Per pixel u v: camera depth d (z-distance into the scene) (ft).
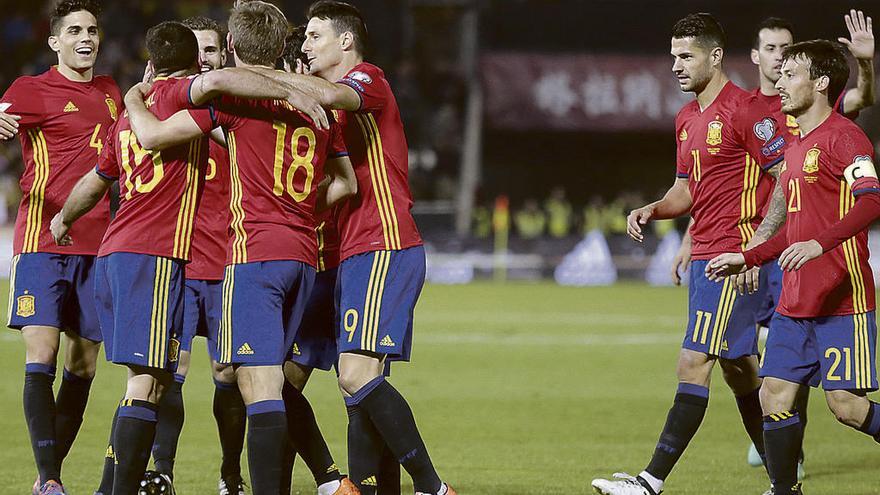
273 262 60.85
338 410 111.86
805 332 67.15
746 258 66.03
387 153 64.44
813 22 330.13
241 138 60.95
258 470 60.18
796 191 66.85
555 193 340.18
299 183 61.77
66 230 66.49
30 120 72.33
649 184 366.63
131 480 61.87
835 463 89.35
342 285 65.26
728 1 336.70
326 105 61.11
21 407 111.96
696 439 99.04
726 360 76.95
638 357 157.48
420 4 349.61
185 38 64.03
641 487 70.95
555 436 99.55
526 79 333.83
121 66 335.67
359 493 65.36
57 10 73.82
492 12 347.97
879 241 296.10
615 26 345.92
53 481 67.36
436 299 250.78
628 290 283.79
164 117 61.21
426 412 111.96
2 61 345.10
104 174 64.23
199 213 72.38
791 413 67.26
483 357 156.15
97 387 124.47
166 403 70.90
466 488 77.77
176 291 63.26
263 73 60.59
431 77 359.05
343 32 66.08
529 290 281.74
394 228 64.18
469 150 333.83
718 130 74.02
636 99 335.47
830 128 66.03
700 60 75.77
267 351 60.44
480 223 327.06
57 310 71.92
